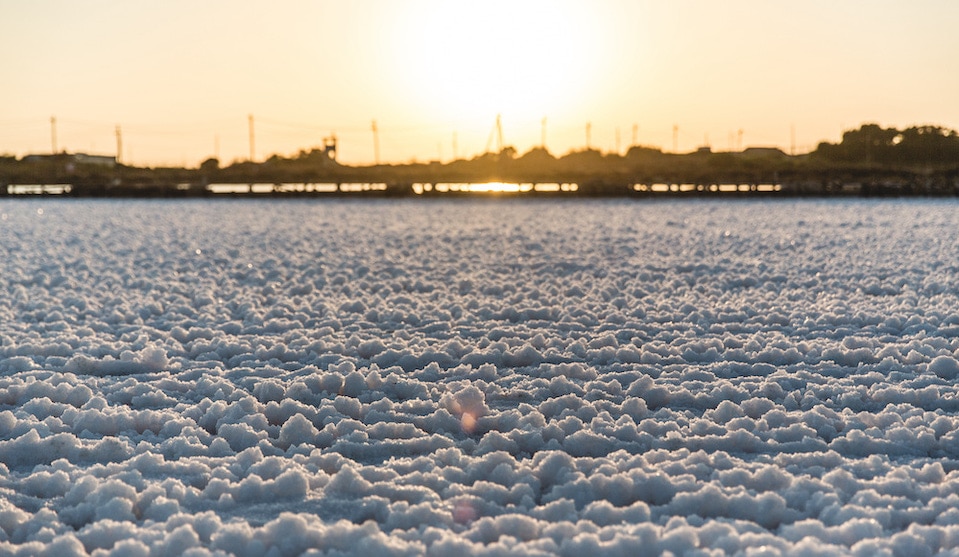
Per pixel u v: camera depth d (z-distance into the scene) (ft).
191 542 11.60
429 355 22.49
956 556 11.09
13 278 37.17
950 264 39.96
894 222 68.28
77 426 16.94
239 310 30.30
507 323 27.50
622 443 15.70
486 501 13.21
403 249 50.26
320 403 18.31
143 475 14.51
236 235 60.95
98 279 38.06
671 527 12.05
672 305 30.25
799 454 14.97
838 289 33.53
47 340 24.57
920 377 19.90
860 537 11.69
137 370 21.83
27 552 11.50
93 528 12.00
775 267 40.45
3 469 14.70
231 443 16.20
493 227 66.44
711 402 18.63
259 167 264.52
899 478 13.73
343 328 26.94
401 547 11.31
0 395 18.88
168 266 43.11
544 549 11.48
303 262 44.06
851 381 20.01
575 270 40.40
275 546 11.54
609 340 24.32
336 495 13.52
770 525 12.57
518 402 18.93
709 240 54.60
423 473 14.12
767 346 23.52
